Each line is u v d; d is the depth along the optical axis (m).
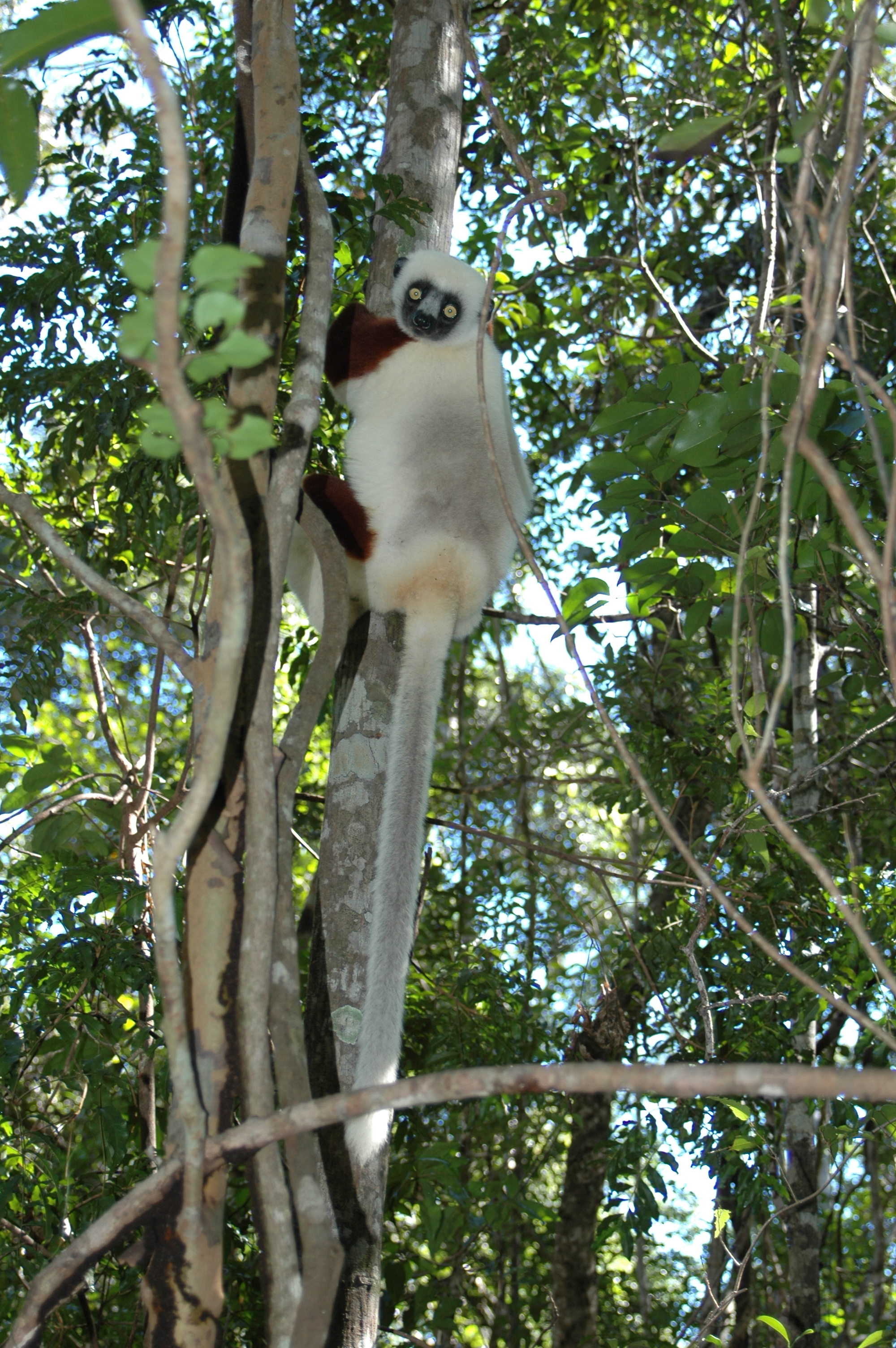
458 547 4.29
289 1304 1.99
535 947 6.68
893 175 7.51
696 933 4.18
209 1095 2.18
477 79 3.26
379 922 3.37
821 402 3.87
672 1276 8.81
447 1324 5.15
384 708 4.14
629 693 6.55
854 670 6.18
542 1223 7.99
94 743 8.42
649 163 7.77
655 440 4.11
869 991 4.55
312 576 4.80
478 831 5.47
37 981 4.18
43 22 1.99
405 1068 6.21
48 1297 1.91
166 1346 2.02
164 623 2.45
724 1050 5.35
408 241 4.85
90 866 4.36
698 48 7.72
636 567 4.59
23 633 4.88
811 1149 5.38
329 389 5.30
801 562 4.49
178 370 1.55
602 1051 5.38
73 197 4.95
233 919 2.32
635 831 7.87
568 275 8.22
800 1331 5.23
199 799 1.80
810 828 5.57
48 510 5.72
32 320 4.89
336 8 7.02
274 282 2.75
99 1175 4.83
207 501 1.68
